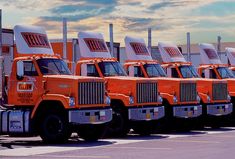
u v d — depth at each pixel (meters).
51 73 19.62
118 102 21.72
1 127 19.77
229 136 21.86
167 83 24.27
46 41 20.52
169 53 27.11
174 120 24.28
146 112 21.98
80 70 22.12
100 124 20.00
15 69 19.86
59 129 18.75
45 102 19.17
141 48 25.20
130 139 20.69
